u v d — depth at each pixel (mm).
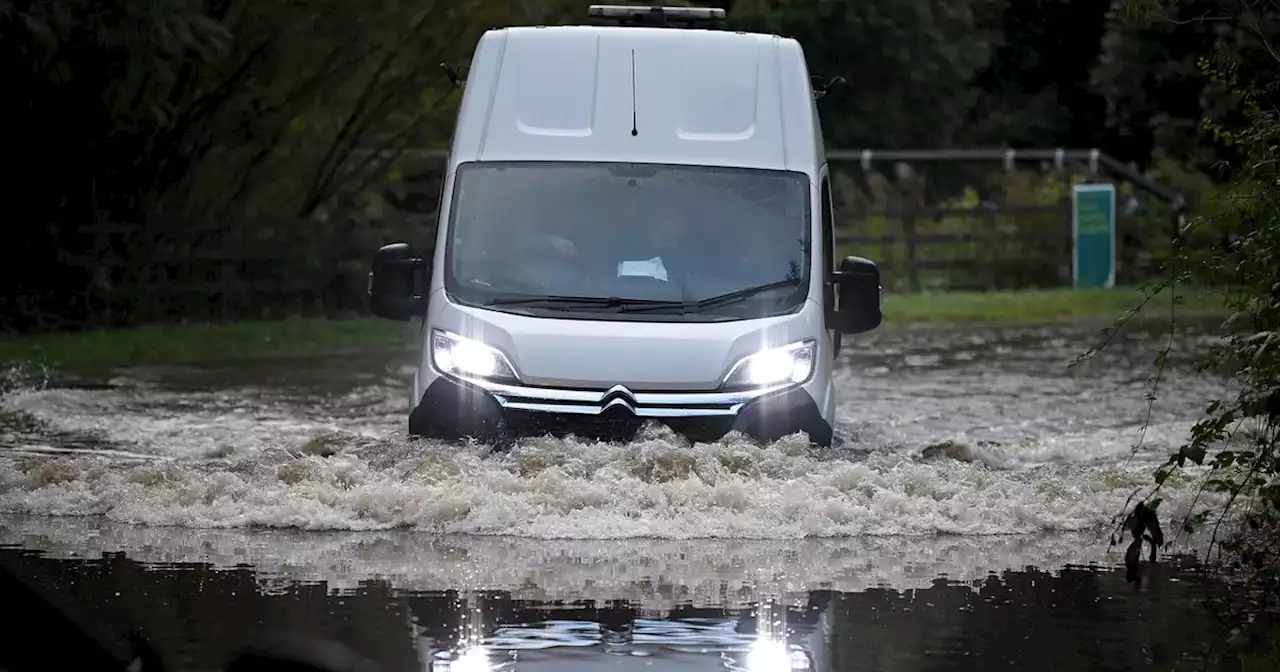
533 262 18422
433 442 17750
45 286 44375
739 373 17797
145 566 13000
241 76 45719
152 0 39125
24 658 5676
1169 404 27750
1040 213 65312
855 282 19625
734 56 19922
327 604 11625
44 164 44094
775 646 10461
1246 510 14695
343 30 45531
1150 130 77625
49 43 38062
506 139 19250
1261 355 12703
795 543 14547
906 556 13898
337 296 49312
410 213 54000
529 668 9773
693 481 15930
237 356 36938
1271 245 13117
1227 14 15094
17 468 17172
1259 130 13742
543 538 14633
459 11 46031
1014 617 11469
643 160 19047
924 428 24266
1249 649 10555
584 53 19828
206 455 20094
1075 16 79062
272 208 50344
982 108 81438
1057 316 51156
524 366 17703
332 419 25000
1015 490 16297
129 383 30391
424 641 10469
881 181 68562
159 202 47344
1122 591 12445
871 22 72188
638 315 18078
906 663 10086
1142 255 66312
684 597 12016
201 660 9781
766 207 18844
